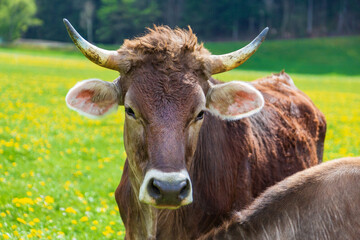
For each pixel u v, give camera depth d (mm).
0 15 128125
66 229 9523
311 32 125062
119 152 16734
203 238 5129
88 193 12062
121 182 7504
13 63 57562
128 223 7105
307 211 5008
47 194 11406
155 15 110062
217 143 7176
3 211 10109
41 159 14422
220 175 7094
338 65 93250
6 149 14672
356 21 128875
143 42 6195
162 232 6777
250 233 4965
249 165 7574
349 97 40156
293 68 90438
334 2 130125
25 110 22906
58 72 50219
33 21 130375
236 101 6527
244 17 120375
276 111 8883
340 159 5496
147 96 5871
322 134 10195
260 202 5270
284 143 8523
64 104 26500
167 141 5652
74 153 15867
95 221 9812
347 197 4965
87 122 21531
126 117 6285
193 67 6109
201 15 118062
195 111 5938
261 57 99250
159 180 5398
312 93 42500
